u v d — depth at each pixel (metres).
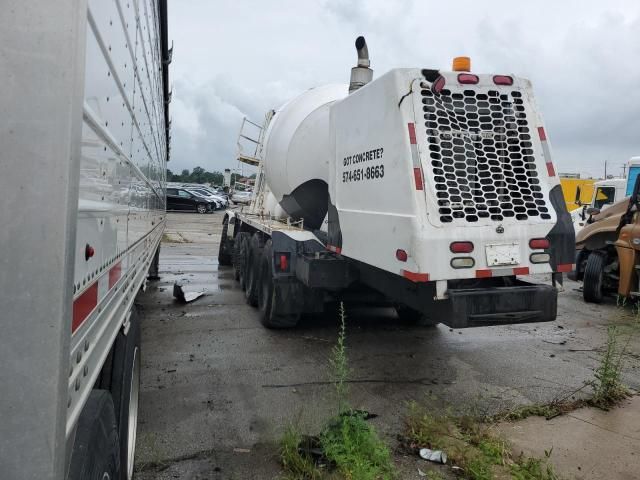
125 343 2.70
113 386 2.54
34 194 1.15
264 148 8.44
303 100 7.14
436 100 3.99
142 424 3.97
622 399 4.55
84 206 1.46
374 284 5.14
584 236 9.48
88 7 1.42
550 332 7.00
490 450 3.42
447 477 3.29
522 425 4.02
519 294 3.88
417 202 3.74
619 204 8.94
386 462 3.32
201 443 3.70
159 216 7.97
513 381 5.06
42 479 1.15
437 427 3.88
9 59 1.14
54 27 1.16
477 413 4.25
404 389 4.80
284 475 3.29
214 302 8.43
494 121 4.12
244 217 9.55
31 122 1.15
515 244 3.89
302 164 6.70
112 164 2.08
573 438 3.79
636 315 7.80
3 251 1.13
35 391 1.14
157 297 8.76
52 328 1.15
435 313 3.96
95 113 1.61
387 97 4.09
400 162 3.90
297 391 4.70
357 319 7.40
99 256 1.80
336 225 5.18
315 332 6.69
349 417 3.61
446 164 3.90
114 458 2.05
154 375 5.04
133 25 2.79
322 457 3.44
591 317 7.99
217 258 14.31
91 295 1.64
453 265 3.72
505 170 4.07
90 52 1.49
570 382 5.04
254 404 4.39
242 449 3.63
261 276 7.07
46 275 1.15
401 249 3.87
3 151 1.13
